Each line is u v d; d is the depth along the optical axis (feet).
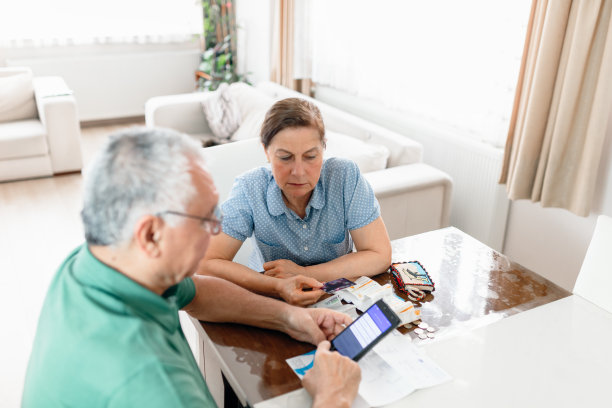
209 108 12.78
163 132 2.66
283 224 4.98
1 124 13.62
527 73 7.75
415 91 10.95
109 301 2.62
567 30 7.09
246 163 7.30
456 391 3.49
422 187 8.36
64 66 16.87
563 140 7.44
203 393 2.81
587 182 7.41
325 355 3.39
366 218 4.98
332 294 4.51
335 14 12.67
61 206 12.10
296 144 4.27
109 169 2.53
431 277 4.84
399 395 3.43
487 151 9.11
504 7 8.60
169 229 2.60
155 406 2.42
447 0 9.66
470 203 9.75
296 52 13.88
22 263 9.79
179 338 3.11
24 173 13.24
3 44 16.21
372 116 12.29
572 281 8.51
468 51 9.48
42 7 16.22
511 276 4.90
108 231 2.58
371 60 11.88
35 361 2.76
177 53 18.19
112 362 2.47
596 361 3.83
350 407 3.26
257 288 4.56
